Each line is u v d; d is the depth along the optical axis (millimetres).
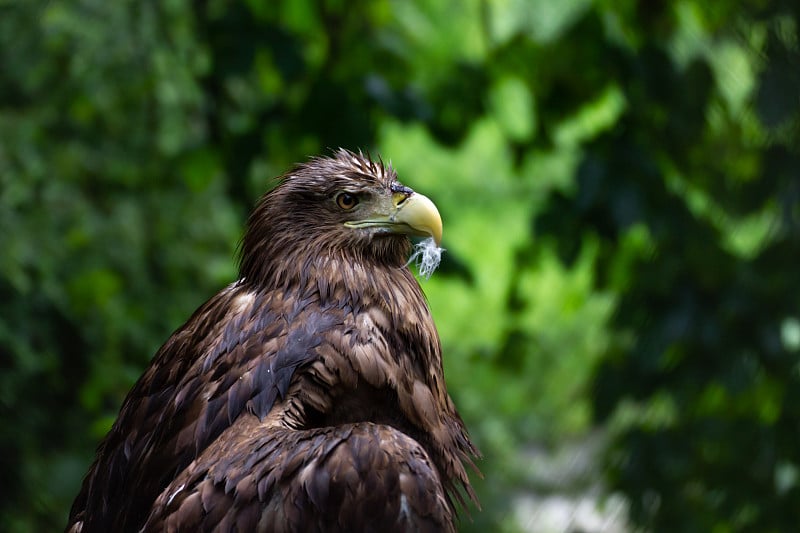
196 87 10859
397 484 4863
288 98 9117
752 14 8906
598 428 10820
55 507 10141
